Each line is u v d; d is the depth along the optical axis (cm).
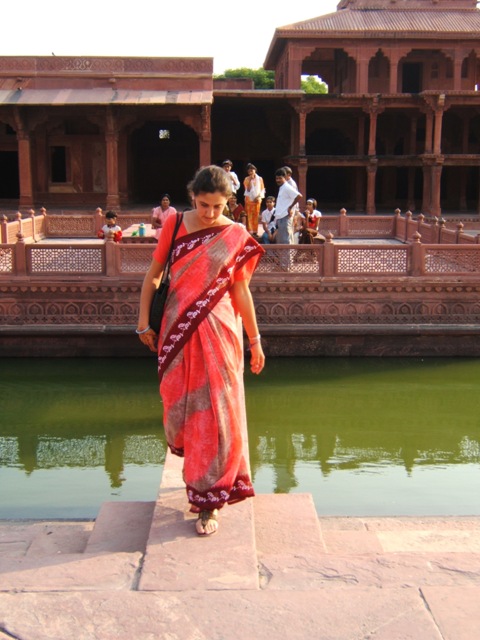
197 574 280
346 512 614
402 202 3080
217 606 255
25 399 958
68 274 1111
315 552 316
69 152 2759
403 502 641
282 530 338
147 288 351
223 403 328
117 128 2483
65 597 262
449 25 2942
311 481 703
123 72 2483
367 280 1115
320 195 3209
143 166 3119
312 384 1018
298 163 2647
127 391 991
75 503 634
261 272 1122
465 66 3102
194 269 335
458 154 2811
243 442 344
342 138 3144
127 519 356
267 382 1025
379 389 1000
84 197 2781
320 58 3419
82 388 1001
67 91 2452
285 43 3100
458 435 848
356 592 263
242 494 340
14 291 1105
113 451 782
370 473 726
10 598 261
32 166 2755
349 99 2608
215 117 3066
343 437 840
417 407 941
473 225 2581
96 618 247
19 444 802
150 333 352
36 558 303
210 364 329
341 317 1126
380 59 3117
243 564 289
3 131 2812
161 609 253
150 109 2475
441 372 1067
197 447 327
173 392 334
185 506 352
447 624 242
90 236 1853
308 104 2620
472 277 1116
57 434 834
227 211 1282
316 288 1116
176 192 3138
